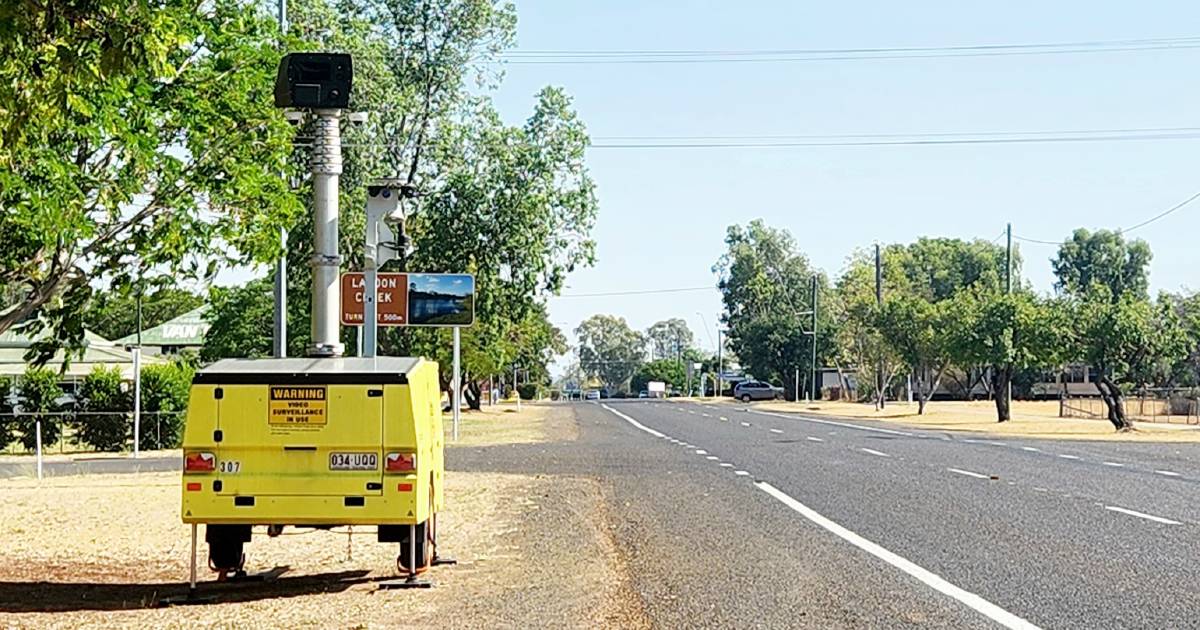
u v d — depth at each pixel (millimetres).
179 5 15734
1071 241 135125
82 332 15891
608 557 14047
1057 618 9961
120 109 14930
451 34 46188
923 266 134625
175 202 15914
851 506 18812
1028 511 17797
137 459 34094
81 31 9531
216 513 11562
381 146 44250
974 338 55188
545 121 46312
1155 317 47469
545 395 152250
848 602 10812
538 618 10445
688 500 20219
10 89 9867
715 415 65875
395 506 11602
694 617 10266
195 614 11086
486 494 21625
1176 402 61031
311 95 14602
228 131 16422
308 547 15359
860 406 85750
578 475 25562
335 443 11594
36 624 10625
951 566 12773
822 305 124938
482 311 45562
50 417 39062
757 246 139000
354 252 43062
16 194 13531
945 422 56188
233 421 11594
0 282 15133
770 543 14797
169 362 45562
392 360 12438
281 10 24641
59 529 17594
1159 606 10430
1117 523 16281
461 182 44906
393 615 10812
